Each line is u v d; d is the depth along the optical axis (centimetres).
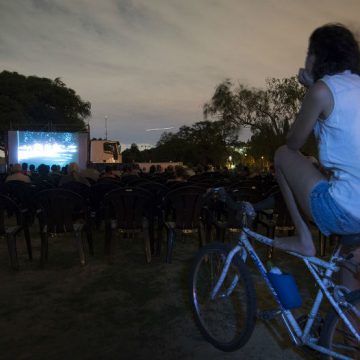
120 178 891
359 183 193
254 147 3050
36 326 323
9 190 652
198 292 301
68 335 307
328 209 198
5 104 3806
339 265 220
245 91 2978
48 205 488
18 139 2155
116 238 651
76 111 4419
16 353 281
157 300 376
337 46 201
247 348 282
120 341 296
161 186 600
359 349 212
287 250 236
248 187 559
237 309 317
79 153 2200
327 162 201
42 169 969
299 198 212
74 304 368
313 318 232
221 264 285
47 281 436
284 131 2706
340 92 191
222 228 517
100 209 694
